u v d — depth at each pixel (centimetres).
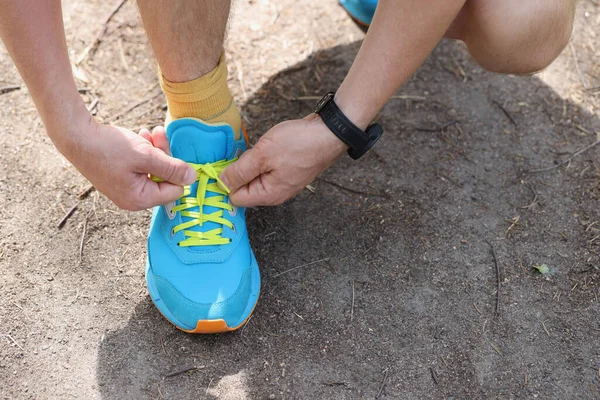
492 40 142
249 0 210
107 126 115
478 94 192
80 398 126
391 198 165
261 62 195
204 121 137
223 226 139
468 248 156
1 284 142
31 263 146
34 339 134
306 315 142
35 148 168
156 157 119
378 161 173
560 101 191
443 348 138
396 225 160
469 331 141
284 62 196
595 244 158
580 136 182
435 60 200
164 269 135
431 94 191
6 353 132
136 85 186
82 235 152
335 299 145
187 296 132
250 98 185
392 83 122
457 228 160
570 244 158
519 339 141
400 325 141
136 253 151
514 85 194
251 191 136
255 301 138
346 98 124
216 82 133
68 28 197
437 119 184
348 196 165
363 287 147
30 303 140
